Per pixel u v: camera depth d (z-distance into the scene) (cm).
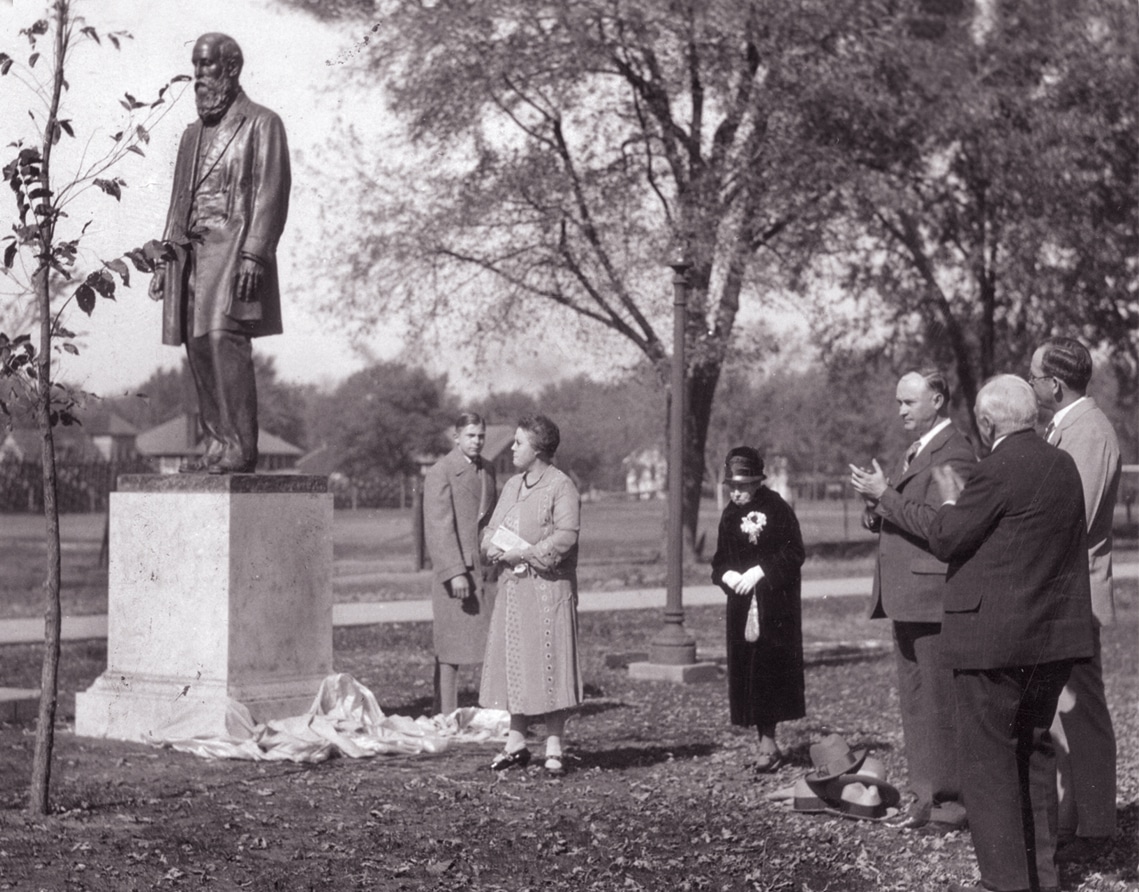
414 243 2900
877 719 1123
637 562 3212
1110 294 3509
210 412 988
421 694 1218
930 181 3206
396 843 664
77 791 765
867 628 1939
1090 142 3350
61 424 717
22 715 1070
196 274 971
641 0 2686
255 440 979
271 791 779
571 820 719
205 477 941
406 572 2966
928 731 713
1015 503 562
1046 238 3331
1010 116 3253
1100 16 3325
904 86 2922
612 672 1421
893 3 2947
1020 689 568
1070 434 655
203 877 598
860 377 3691
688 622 1923
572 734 1020
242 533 938
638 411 5606
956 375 3850
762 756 866
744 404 6200
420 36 2653
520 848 661
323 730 913
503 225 2906
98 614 2041
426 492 1008
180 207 975
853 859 657
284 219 981
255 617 943
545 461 845
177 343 980
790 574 864
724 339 2875
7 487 5828
